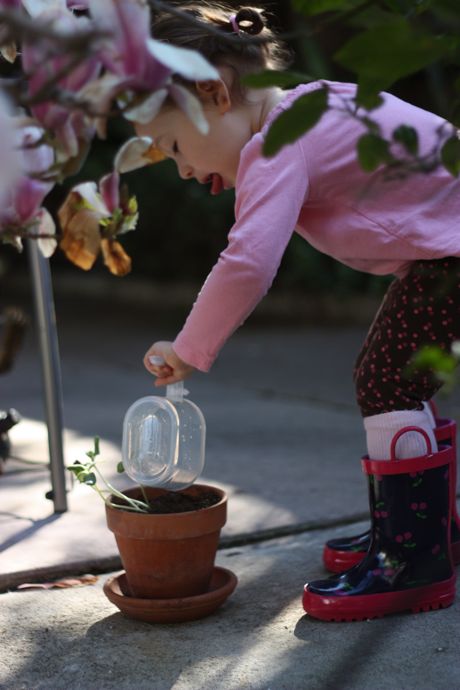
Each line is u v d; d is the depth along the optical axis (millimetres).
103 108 920
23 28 753
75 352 5734
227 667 1552
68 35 792
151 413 1798
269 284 1654
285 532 2307
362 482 2717
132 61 909
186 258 7387
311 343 5805
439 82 1012
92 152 6523
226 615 1781
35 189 1058
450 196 1729
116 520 1744
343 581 1759
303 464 2949
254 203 1651
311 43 4398
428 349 1056
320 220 1764
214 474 2830
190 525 1707
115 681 1524
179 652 1618
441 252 1686
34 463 2922
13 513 2422
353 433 3438
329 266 6871
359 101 969
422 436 1788
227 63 1694
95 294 8477
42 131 1069
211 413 3877
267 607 1814
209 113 1674
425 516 1759
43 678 1547
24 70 953
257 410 3934
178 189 6922
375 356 1801
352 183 1702
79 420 3721
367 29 866
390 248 1712
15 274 8961
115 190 1360
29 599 1895
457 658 1555
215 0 1986
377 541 1782
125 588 1849
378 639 1635
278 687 1476
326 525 2355
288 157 1675
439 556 1780
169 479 1786
